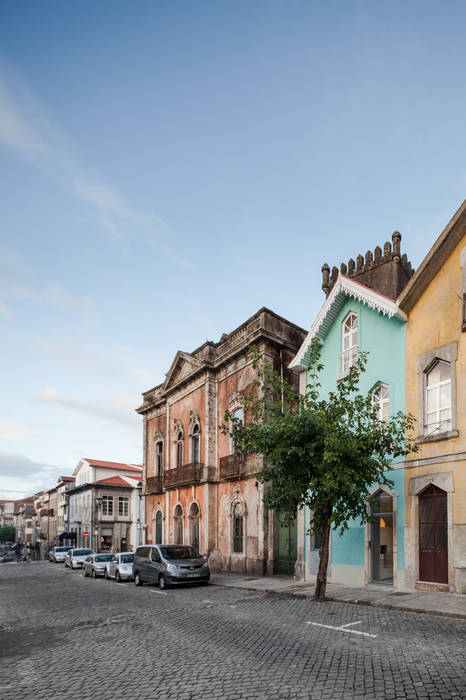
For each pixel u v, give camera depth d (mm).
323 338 18891
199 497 25672
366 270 18812
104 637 10117
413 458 14227
